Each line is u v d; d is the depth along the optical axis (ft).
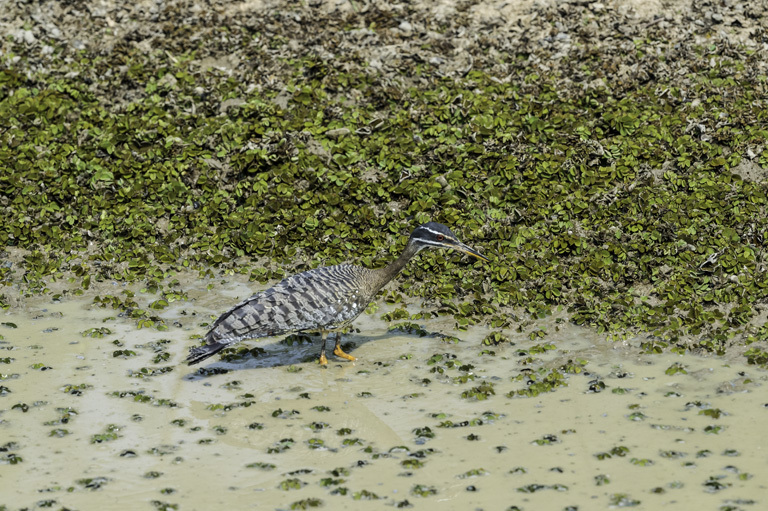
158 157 59.62
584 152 56.90
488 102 62.13
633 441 35.78
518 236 52.47
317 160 58.03
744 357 41.98
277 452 35.88
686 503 31.71
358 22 73.00
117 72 69.36
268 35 72.33
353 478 33.96
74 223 56.34
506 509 31.78
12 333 46.65
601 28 69.87
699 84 62.59
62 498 32.94
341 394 40.55
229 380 42.11
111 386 41.32
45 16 75.41
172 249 54.90
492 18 72.02
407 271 51.67
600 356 43.14
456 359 43.45
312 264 52.42
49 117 63.98
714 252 49.26
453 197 55.06
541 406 38.81
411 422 37.99
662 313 46.14
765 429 36.22
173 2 76.69
